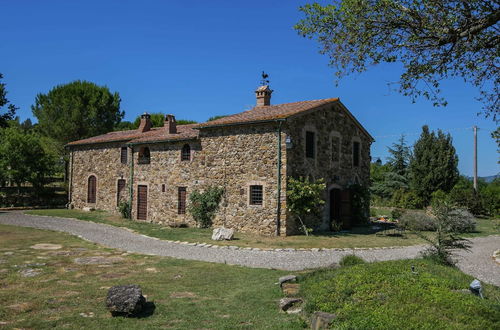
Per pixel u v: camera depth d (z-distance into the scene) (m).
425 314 5.79
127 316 6.90
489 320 5.63
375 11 7.61
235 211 19.17
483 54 7.57
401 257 13.02
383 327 5.51
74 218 24.08
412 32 7.52
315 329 5.96
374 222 24.55
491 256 13.64
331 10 8.16
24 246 14.20
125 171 26.17
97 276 9.89
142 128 28.45
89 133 38.66
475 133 33.00
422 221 20.34
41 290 8.50
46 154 32.62
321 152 20.11
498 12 6.44
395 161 39.06
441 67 7.72
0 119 29.59
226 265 11.39
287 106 21.42
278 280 9.45
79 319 6.71
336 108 21.53
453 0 7.01
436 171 32.78
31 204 31.64
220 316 6.93
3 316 6.81
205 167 20.64
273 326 6.33
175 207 22.11
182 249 14.35
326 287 7.38
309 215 19.09
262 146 18.38
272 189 17.89
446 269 8.47
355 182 22.95
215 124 19.77
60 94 38.72
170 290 8.66
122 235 17.73
